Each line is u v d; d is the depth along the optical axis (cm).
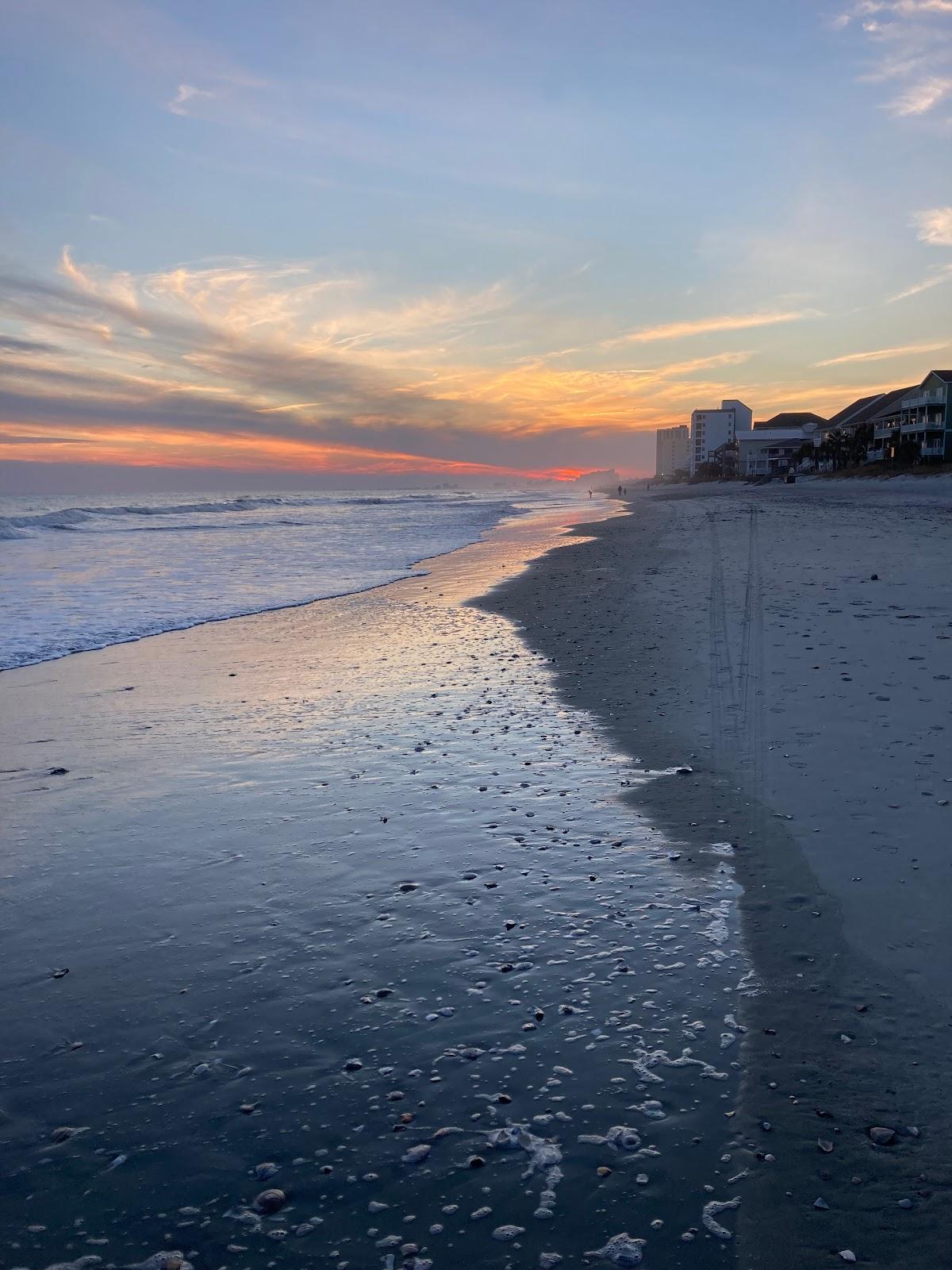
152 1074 356
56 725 895
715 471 14888
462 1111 328
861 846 526
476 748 780
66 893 522
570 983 411
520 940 452
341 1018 389
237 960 441
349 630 1482
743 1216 276
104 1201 292
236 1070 357
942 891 467
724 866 520
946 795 587
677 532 3444
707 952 431
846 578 1658
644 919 467
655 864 530
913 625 1145
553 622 1468
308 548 3603
